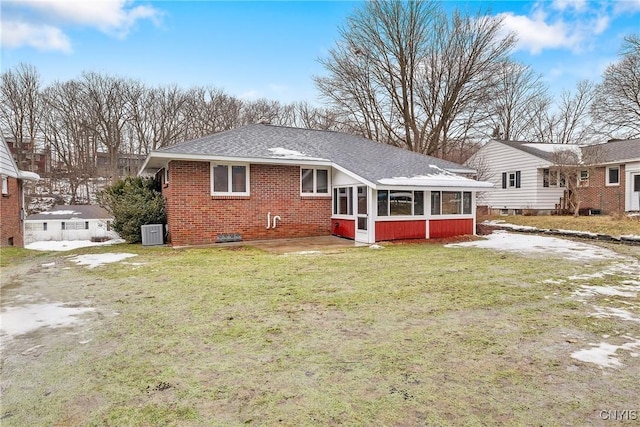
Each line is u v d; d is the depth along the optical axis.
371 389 2.89
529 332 4.14
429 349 3.67
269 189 13.09
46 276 7.28
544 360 3.42
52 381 3.03
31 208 34.84
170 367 3.29
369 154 15.82
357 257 9.40
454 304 5.24
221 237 12.37
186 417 2.52
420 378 3.07
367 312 4.88
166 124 39.97
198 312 4.88
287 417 2.52
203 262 8.69
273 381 3.03
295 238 13.48
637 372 3.18
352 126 26.47
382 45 24.20
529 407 2.64
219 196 12.30
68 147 37.78
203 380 3.05
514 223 17.69
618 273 7.39
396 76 24.66
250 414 2.56
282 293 5.84
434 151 25.28
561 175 20.97
